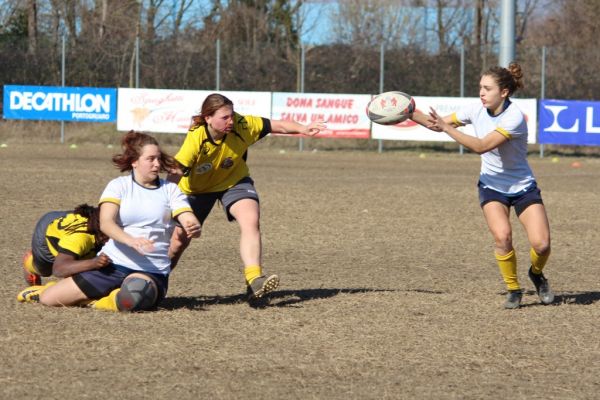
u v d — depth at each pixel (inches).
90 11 4874.5
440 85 3496.6
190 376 687.1
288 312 911.0
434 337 820.6
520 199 948.0
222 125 899.4
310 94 3312.0
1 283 1032.8
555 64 3567.9
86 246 898.7
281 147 3681.1
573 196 2196.1
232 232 1526.8
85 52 3661.4
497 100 924.6
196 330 824.3
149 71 3619.6
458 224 1679.4
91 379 674.2
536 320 898.7
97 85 3673.7
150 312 889.5
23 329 811.4
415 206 1940.2
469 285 1095.6
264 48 3629.4
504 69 928.3
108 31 4603.8
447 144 3661.4
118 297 874.8
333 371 708.7
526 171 945.5
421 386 675.4
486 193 956.0
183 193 892.0
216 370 703.7
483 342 807.1
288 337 808.9
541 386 682.2
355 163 3125.0
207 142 912.3
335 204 1946.4
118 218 874.1
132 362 719.1
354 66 3521.2
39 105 3449.8
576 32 5615.2
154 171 873.5
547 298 977.5
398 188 2301.9
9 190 2042.3
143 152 868.6
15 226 1523.1
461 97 3331.7
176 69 3607.3
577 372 720.3
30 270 961.5
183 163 904.3
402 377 697.0
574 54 3575.3
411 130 3299.7
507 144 927.7
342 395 649.6
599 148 3570.4
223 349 764.0
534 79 3597.4
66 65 3644.2
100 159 3002.0
